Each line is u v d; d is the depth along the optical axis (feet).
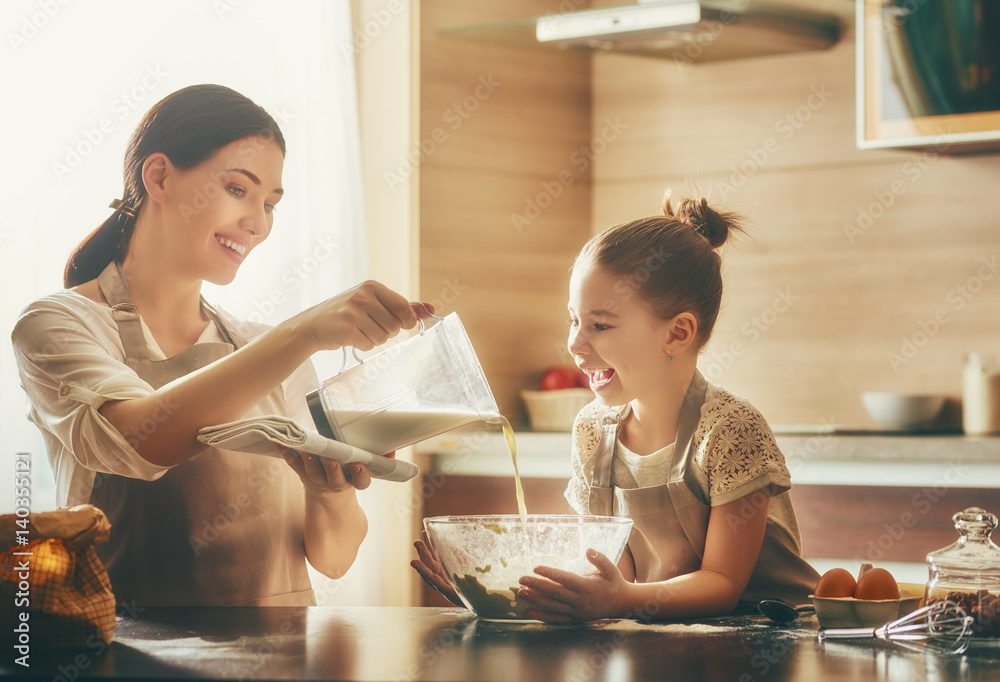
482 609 3.53
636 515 4.29
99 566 3.13
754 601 4.22
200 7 8.25
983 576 3.26
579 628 3.43
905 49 8.30
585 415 4.71
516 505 8.89
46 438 4.59
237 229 4.72
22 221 7.31
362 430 3.94
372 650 3.02
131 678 2.64
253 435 3.54
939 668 2.83
